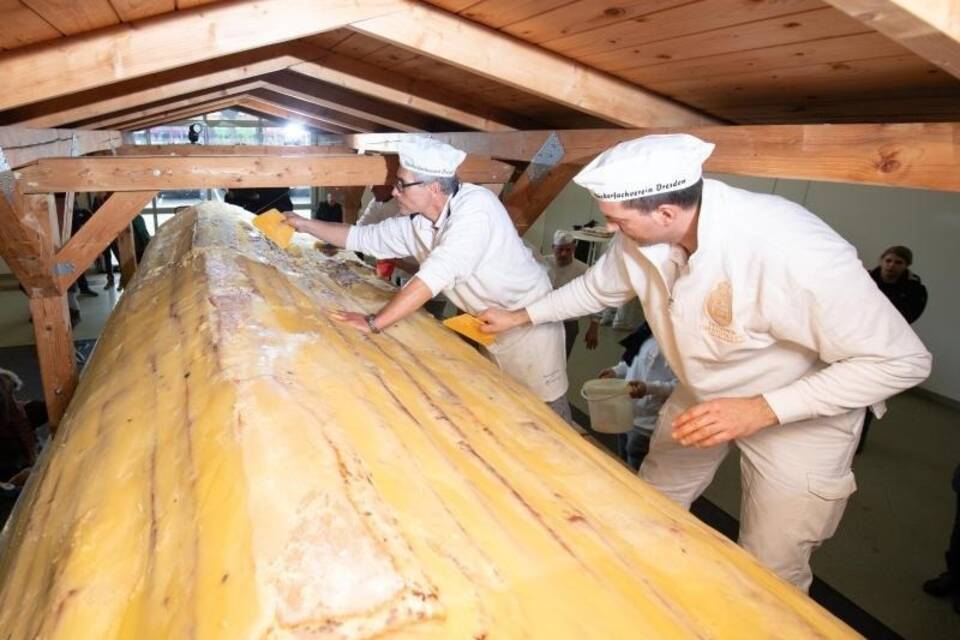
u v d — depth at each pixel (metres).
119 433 1.02
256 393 0.98
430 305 4.47
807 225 1.06
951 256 4.28
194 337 1.27
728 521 2.84
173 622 0.60
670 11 1.12
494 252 1.73
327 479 0.76
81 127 2.83
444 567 0.67
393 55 2.09
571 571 0.72
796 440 1.29
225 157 2.10
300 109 4.16
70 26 1.16
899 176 1.07
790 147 1.26
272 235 1.94
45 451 1.57
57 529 0.86
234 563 0.63
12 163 1.73
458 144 2.75
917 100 1.33
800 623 0.70
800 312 1.08
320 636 0.54
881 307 1.03
